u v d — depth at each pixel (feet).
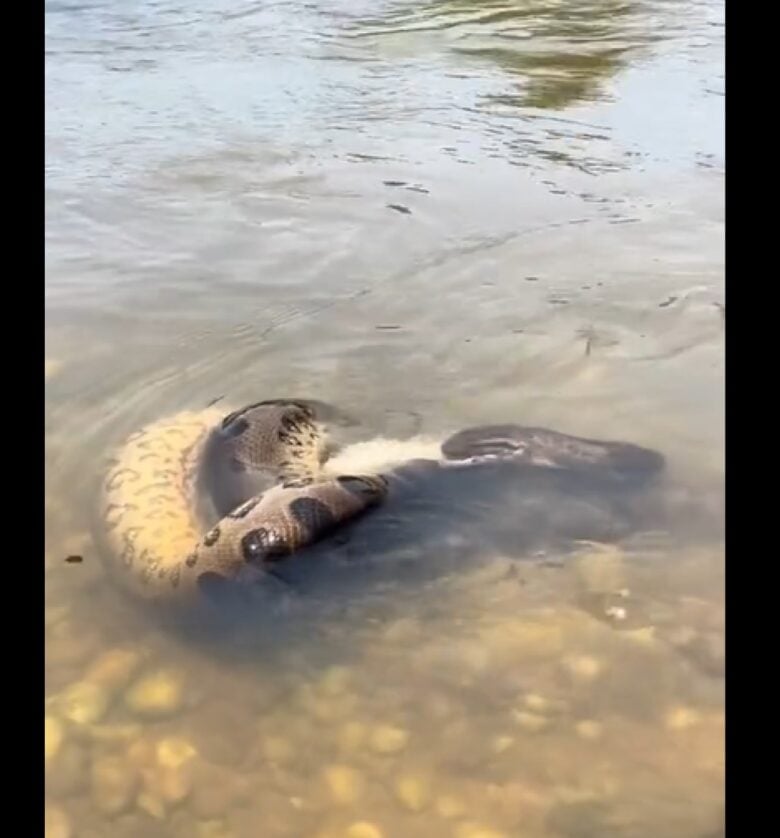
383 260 8.98
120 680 4.83
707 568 5.33
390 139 12.17
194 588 5.26
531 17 17.79
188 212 10.11
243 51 16.44
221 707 4.67
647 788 4.16
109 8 19.34
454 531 5.60
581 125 12.39
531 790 4.19
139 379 7.25
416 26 17.62
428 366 7.30
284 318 8.03
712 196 10.05
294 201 10.34
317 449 6.37
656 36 16.26
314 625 5.09
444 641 4.96
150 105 13.65
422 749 4.41
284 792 4.25
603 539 5.56
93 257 9.11
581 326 7.72
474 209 10.02
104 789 4.29
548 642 4.91
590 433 6.49
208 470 6.28
